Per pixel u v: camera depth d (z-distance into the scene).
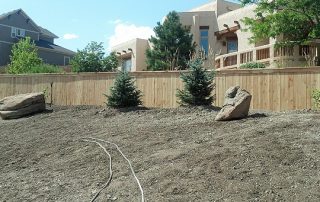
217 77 13.95
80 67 26.48
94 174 7.87
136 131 10.35
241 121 9.75
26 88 18.33
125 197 6.61
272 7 20.06
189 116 11.29
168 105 14.68
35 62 34.19
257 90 13.30
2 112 15.01
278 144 7.55
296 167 6.59
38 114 14.96
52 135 11.41
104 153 8.92
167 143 8.88
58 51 50.50
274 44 21.88
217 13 34.09
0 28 47.50
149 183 6.93
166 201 6.17
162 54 29.70
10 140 11.59
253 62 22.89
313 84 12.41
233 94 10.51
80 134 11.02
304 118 9.23
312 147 7.23
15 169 9.08
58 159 9.26
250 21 21.17
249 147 7.60
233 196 6.01
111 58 27.30
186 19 34.66
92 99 16.45
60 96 17.33
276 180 6.26
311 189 5.90
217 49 33.28
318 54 20.89
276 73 13.02
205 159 7.41
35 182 8.02
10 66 34.81
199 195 6.20
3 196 7.52
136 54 38.28
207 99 12.59
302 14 19.41
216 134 8.96
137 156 8.38
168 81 14.79
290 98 12.73
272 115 10.23
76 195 7.07
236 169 6.81
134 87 14.01
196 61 12.73
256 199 5.85
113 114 13.05
